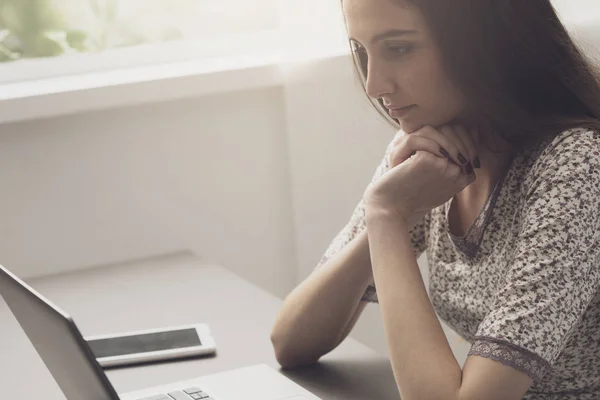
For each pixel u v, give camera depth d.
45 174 2.75
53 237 2.79
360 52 1.59
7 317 2.15
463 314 1.69
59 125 2.73
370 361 1.78
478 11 1.44
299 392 1.57
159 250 2.91
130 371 1.75
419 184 1.60
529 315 1.37
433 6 1.45
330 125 2.95
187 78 2.80
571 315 1.38
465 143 1.59
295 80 2.90
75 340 1.14
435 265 1.75
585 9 2.88
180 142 2.88
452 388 1.37
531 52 1.47
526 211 1.48
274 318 2.03
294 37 2.95
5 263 2.74
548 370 1.52
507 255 1.57
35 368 1.82
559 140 1.48
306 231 3.02
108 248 2.85
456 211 1.71
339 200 3.02
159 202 2.89
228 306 2.13
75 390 1.34
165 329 1.96
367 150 2.98
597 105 1.53
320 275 1.80
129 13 3.04
